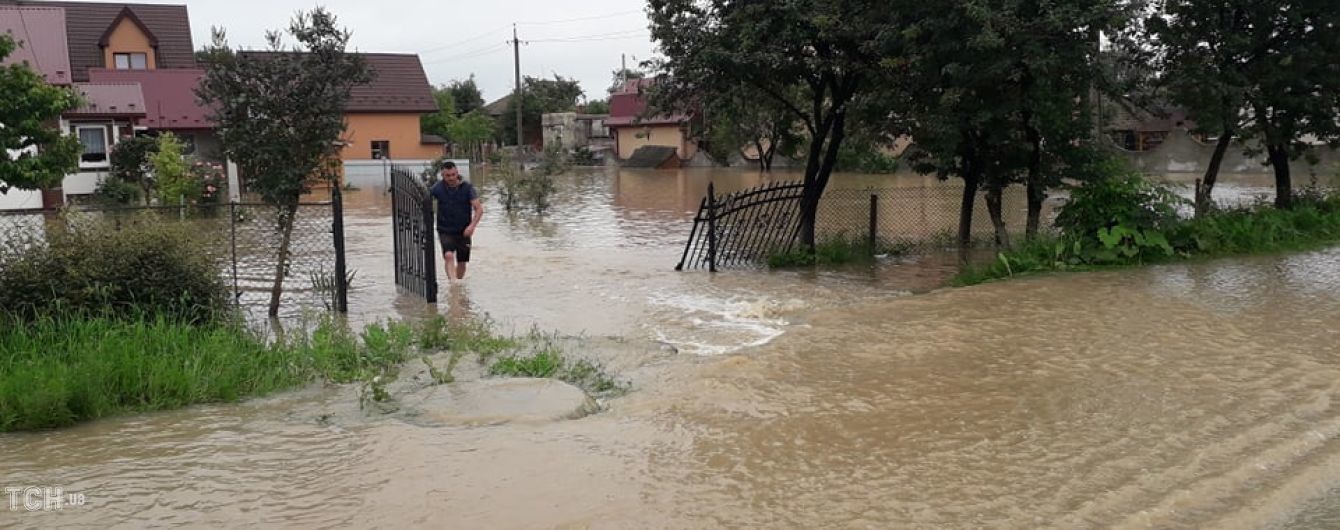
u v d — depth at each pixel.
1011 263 12.20
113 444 5.63
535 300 10.88
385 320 9.69
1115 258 12.38
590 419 6.06
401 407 6.32
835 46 14.20
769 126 44.78
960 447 5.51
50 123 22.05
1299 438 5.64
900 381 6.88
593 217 23.30
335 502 4.71
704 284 12.18
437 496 4.78
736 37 13.92
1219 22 15.59
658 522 4.47
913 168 15.74
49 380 6.20
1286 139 16.84
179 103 36.44
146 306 8.08
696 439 5.66
